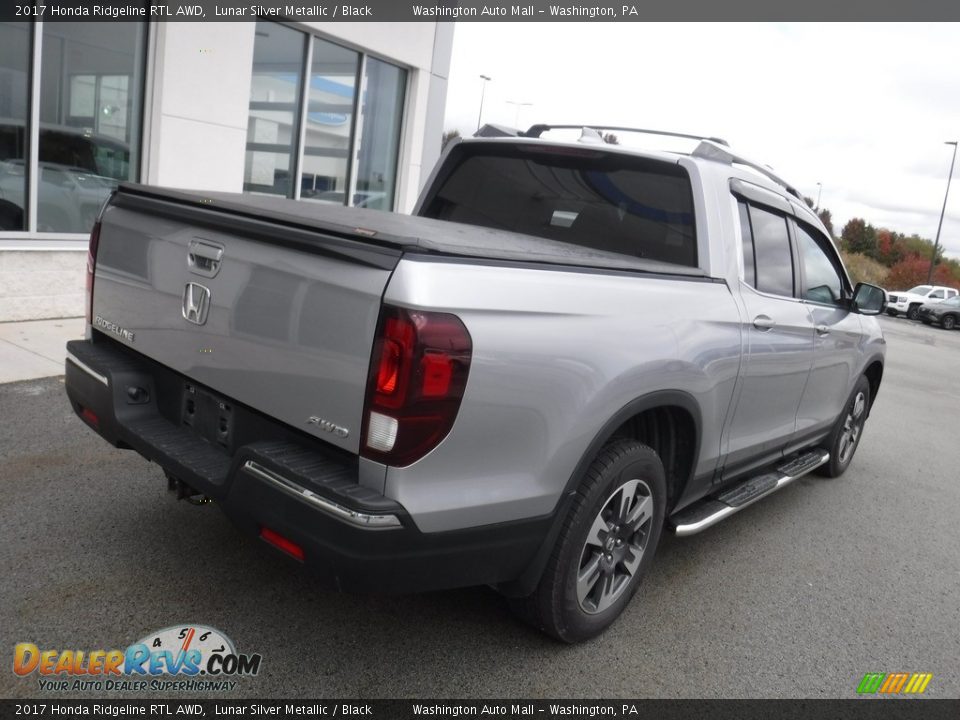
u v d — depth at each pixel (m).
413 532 2.20
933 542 4.73
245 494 2.33
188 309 2.68
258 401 2.45
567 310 2.51
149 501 3.75
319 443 2.32
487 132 4.27
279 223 2.40
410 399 2.11
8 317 6.80
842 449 5.70
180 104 7.79
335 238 2.25
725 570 3.93
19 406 4.82
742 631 3.31
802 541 4.47
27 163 6.80
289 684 2.57
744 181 3.85
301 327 2.30
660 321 2.92
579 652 2.97
